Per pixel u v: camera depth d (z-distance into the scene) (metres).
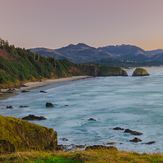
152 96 109.69
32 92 138.25
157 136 52.66
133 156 19.89
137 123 63.09
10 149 29.20
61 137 53.38
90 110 81.38
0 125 30.14
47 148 33.34
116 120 66.88
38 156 18.62
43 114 77.50
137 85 163.75
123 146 47.31
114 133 55.53
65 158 18.33
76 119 69.31
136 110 78.88
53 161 17.66
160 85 159.88
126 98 106.06
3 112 83.12
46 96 120.88
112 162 17.94
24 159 17.95
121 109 81.31
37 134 32.69
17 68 198.00
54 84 185.38
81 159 18.00
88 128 60.03
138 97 107.88
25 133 31.70
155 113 73.31
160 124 61.34
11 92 137.38
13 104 99.19
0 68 182.25
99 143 49.19
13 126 31.19
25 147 30.78
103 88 151.00
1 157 18.38
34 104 97.88
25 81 189.50
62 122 66.50
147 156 20.09
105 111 79.00
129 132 55.19
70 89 150.38
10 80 170.75
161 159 19.38
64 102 100.31
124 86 159.38
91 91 137.00
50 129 34.41
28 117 70.06
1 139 29.02
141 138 51.81
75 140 51.31
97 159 18.25
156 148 45.84
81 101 101.56
